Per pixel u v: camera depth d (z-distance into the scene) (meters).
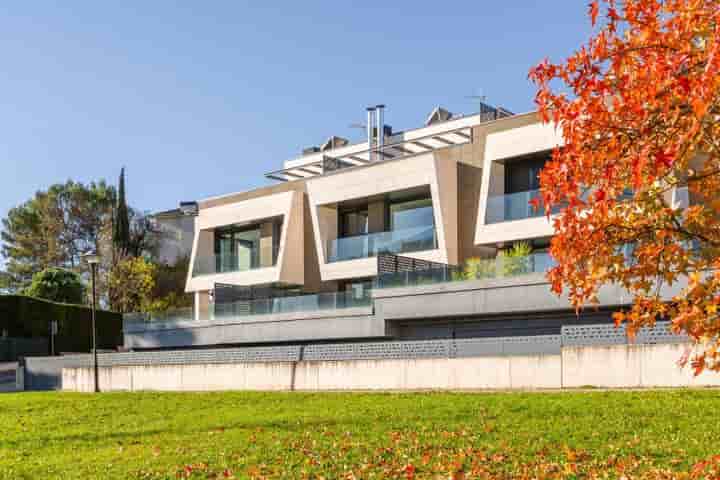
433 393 21.70
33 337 53.47
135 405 25.64
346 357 27.22
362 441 15.93
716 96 6.21
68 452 17.83
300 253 42.66
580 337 21.06
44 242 71.12
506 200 31.55
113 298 61.12
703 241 7.39
